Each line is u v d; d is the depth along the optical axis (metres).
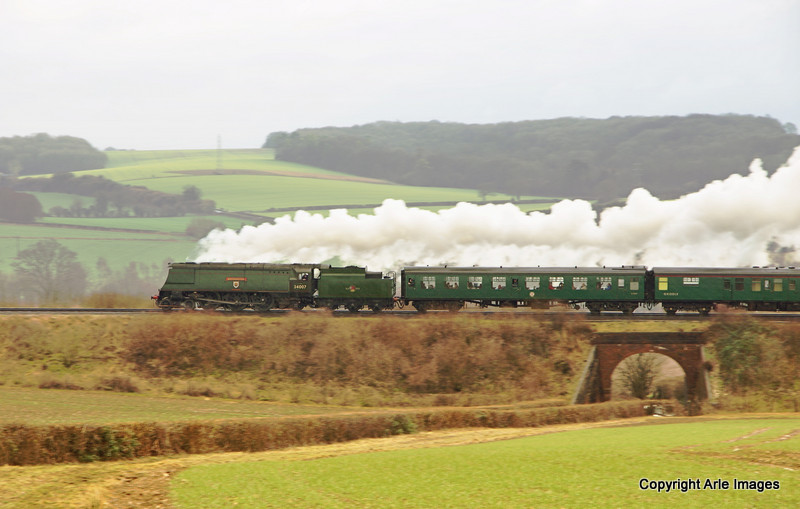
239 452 38.03
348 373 60.28
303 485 28.16
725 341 60.03
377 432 43.56
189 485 28.09
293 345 62.44
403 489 27.38
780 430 39.19
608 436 39.56
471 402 56.03
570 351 61.53
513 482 27.92
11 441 34.06
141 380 58.72
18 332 62.06
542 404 53.22
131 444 36.16
